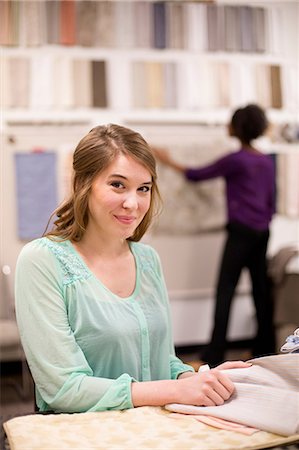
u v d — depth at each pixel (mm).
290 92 4887
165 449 1076
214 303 4527
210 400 1237
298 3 4863
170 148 4594
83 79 4410
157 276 1562
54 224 1513
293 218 4953
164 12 4551
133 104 4539
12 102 4285
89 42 4410
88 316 1387
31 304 1360
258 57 4809
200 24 4633
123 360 1404
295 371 1228
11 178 4297
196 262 4750
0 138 4277
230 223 4266
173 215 4641
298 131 4914
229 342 4938
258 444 1102
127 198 1374
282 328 4484
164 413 1243
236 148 4742
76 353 1348
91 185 1395
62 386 1306
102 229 1431
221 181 4734
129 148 1384
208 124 4691
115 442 1104
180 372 1517
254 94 4781
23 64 4297
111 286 1454
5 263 4293
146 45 4535
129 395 1271
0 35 4238
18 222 4305
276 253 4609
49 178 4355
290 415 1149
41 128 4352
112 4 4441
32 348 1350
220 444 1098
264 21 4773
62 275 1397
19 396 3846
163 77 4574
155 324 1472
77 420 1202
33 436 1122
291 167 4824
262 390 1209
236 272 4297
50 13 4324
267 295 4484
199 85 4648
